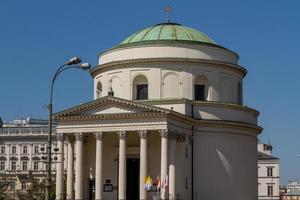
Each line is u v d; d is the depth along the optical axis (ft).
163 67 286.25
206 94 291.79
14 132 565.94
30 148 560.61
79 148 260.01
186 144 270.26
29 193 392.88
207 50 293.23
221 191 279.49
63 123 263.29
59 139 263.49
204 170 277.03
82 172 261.85
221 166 281.13
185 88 286.05
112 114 253.03
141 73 287.48
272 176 503.61
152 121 248.73
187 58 287.07
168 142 249.96
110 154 273.75
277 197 499.51
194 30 310.04
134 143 269.64
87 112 259.39
